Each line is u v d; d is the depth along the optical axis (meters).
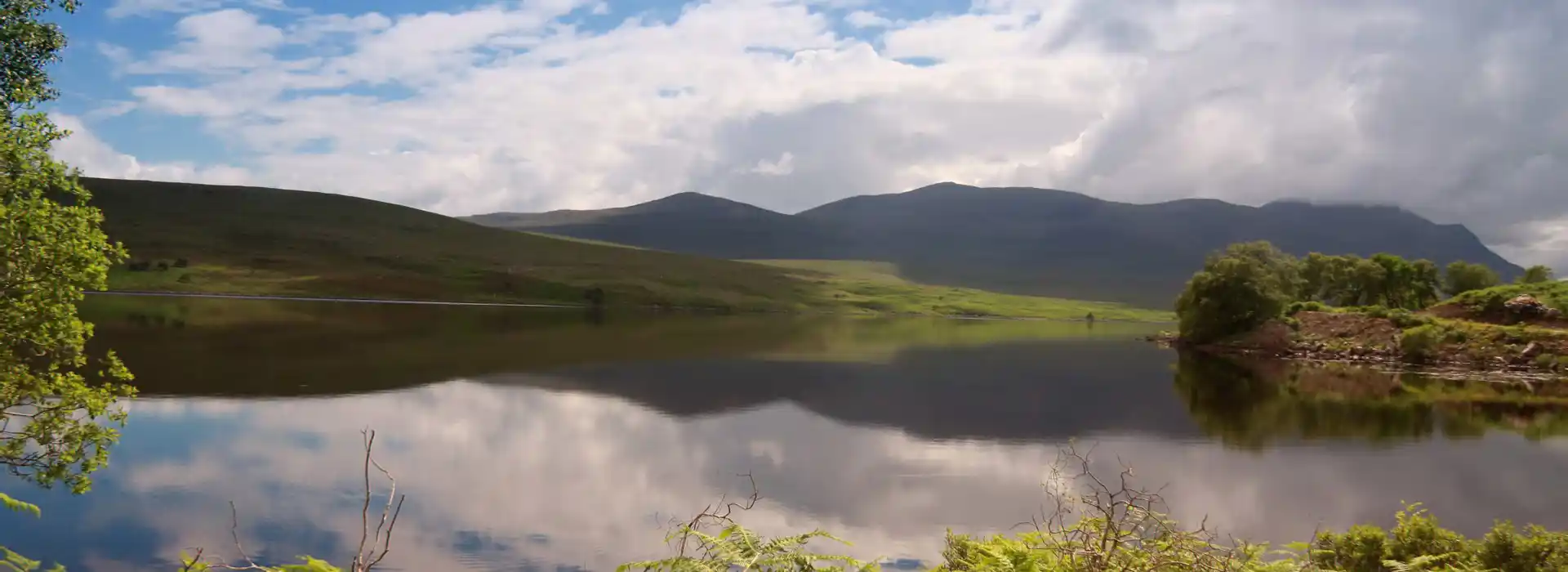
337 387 50.03
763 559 5.95
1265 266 128.00
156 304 129.25
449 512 24.45
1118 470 32.91
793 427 42.44
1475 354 79.62
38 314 12.31
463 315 144.50
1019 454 36.41
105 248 13.09
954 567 7.89
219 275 197.25
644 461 33.16
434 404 45.56
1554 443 39.66
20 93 16.23
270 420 38.22
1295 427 44.38
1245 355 98.88
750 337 117.56
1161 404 53.19
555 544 21.66
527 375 61.41
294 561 19.81
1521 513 26.58
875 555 21.42
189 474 27.52
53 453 13.45
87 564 19.17
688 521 24.11
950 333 149.12
